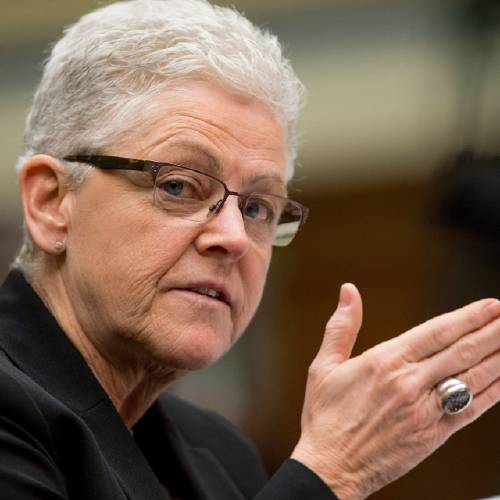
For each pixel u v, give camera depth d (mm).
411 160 21000
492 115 14789
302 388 21688
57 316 7918
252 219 8102
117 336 7766
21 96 21031
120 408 8203
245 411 20281
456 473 15555
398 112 20969
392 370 7176
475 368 7254
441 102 18969
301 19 21047
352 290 7648
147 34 7785
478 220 13289
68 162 7836
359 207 21719
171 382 8258
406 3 20906
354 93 21094
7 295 7934
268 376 21188
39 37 21062
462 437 15227
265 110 8016
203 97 7770
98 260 7684
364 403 7203
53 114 7973
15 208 20797
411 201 21391
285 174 8297
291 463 7148
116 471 7320
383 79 21031
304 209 8422
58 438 6934
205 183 7695
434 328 7254
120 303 7645
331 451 7176
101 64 7781
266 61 8055
